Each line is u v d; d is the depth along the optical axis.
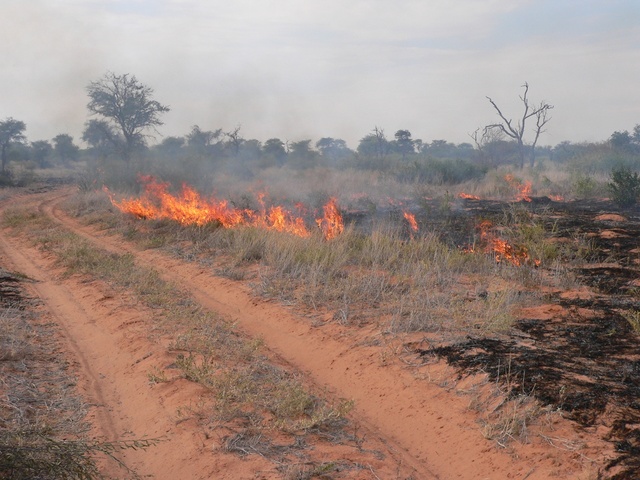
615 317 8.20
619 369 6.34
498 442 5.22
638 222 16.95
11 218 26.38
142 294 11.23
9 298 11.31
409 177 32.34
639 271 10.89
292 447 5.48
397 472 5.14
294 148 67.69
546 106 44.03
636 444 4.82
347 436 5.80
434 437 5.67
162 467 5.32
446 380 6.48
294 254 12.32
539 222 16.91
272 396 6.49
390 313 8.80
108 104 49.25
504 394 5.89
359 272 10.94
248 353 7.79
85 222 23.48
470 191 26.97
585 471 4.61
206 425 5.84
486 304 8.69
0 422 5.92
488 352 6.96
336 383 7.19
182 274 13.06
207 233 16.75
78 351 8.62
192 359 7.27
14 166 74.06
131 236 18.41
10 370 7.42
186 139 70.12
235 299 10.71
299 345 8.40
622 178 21.28
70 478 4.91
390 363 7.14
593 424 5.23
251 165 50.41
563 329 7.75
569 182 28.72
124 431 6.12
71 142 97.69
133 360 7.92
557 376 6.16
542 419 5.40
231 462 5.16
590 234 14.75
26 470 4.77
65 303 11.28
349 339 8.12
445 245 13.41
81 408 6.54
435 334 7.77
